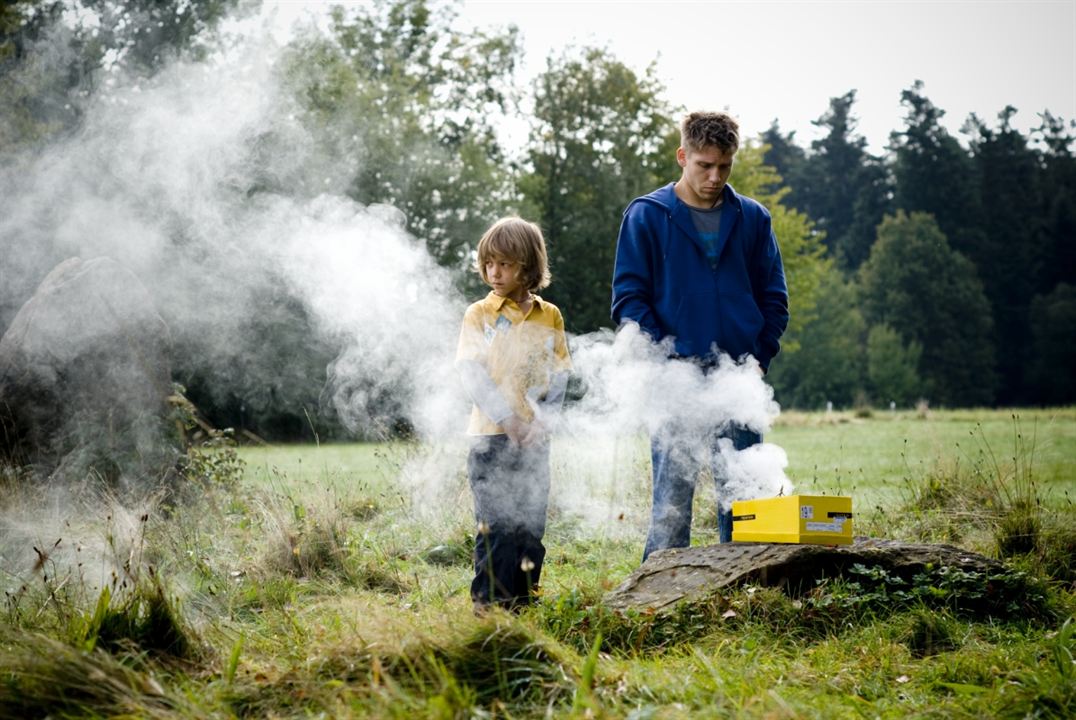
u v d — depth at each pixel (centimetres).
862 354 6694
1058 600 394
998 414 2891
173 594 367
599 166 3594
